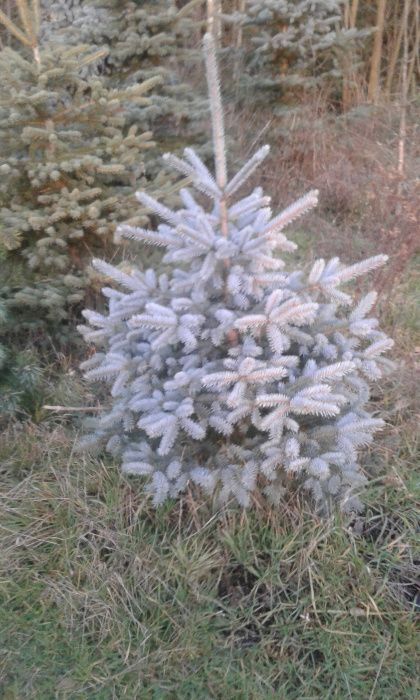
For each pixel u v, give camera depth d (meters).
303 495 2.75
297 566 2.61
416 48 6.82
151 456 2.66
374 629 2.46
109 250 3.69
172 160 2.30
